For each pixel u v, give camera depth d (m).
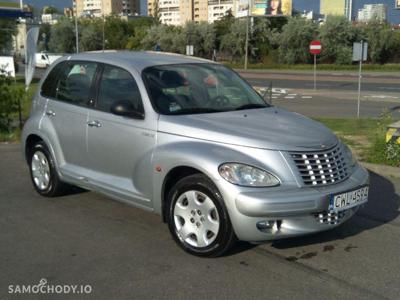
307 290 4.02
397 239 5.14
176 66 5.62
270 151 4.38
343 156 4.79
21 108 12.28
